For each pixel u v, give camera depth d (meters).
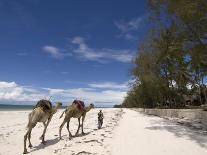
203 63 21.61
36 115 16.17
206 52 20.06
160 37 24.70
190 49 20.72
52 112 17.84
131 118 39.59
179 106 58.28
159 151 13.40
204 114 25.56
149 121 31.73
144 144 15.19
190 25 19.84
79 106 19.70
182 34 20.62
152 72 49.03
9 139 19.73
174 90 52.44
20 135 21.89
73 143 16.34
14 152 15.16
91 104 21.77
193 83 38.44
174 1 19.48
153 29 25.02
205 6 18.31
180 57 22.89
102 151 13.73
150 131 20.70
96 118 46.59
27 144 17.53
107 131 21.22
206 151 13.14
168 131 20.56
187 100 62.41
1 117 50.69
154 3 22.09
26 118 48.69
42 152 14.72
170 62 28.84
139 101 77.38
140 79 55.75
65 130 24.83
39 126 30.67
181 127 23.50
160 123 28.19
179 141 15.80
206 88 46.16
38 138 19.89
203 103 57.47
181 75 35.72
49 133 22.78
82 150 14.07
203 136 17.75
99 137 17.98
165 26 23.23
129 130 21.84
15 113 69.38
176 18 21.30
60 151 14.41
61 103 18.62
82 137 18.70
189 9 18.55
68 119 19.34
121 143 15.73
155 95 58.19
